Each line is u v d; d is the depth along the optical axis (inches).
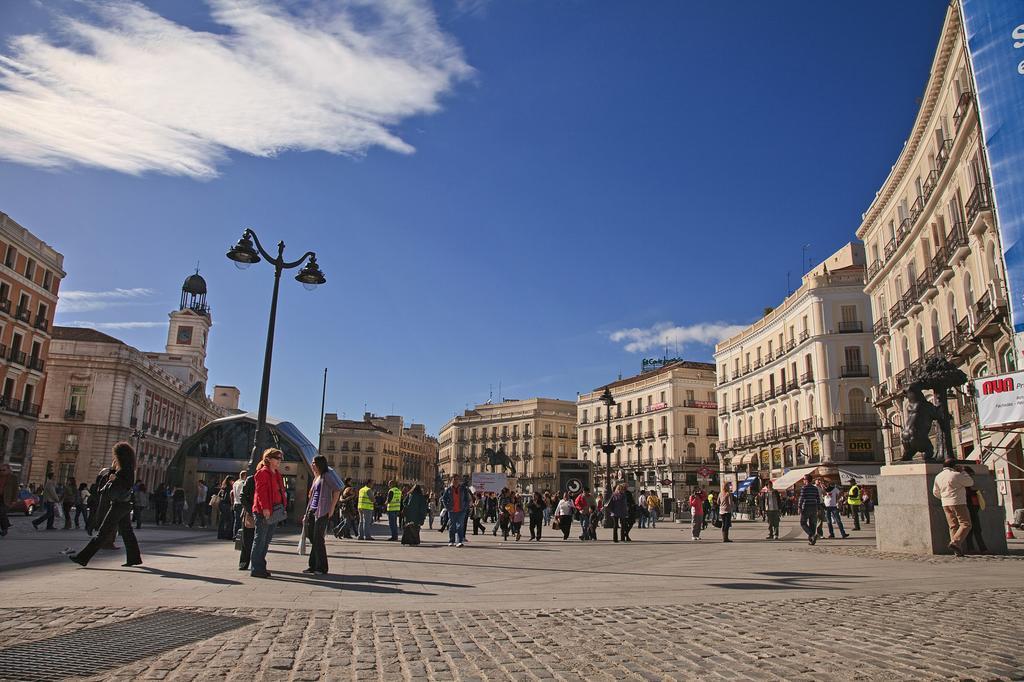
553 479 3823.8
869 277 1572.3
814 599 298.7
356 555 541.6
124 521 396.8
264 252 600.4
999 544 514.6
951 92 1051.9
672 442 2930.6
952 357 1074.1
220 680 165.3
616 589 338.6
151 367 2746.1
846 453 1774.1
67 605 253.9
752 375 2349.9
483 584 358.0
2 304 1918.1
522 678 174.1
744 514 1667.1
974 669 179.3
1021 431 776.3
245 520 405.1
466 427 4345.5
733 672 179.0
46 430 2416.3
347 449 4781.0
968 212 964.6
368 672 176.1
